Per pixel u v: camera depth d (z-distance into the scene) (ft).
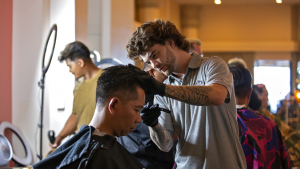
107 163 3.82
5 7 12.02
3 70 11.95
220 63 4.98
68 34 12.16
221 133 5.04
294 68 33.63
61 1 12.25
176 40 5.12
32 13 12.14
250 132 6.00
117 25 15.84
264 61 35.32
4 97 11.98
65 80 12.07
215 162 5.00
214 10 33.94
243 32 33.78
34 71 12.13
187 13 32.73
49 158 3.85
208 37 34.06
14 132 11.62
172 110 5.43
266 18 33.55
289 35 33.37
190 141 5.18
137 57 5.24
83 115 9.56
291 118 20.67
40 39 12.04
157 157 6.45
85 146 3.82
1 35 11.85
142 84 4.06
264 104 9.01
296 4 33.06
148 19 23.18
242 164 5.15
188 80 5.21
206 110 5.07
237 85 6.42
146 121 4.83
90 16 15.35
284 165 6.18
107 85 3.98
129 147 6.48
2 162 9.70
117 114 3.99
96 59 13.29
